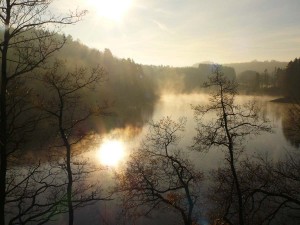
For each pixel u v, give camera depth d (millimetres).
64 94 11430
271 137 39625
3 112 7652
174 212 20438
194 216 18984
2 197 7750
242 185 16828
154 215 20453
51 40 8211
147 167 19562
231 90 16734
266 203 18484
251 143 36625
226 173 19875
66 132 12703
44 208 18359
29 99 10031
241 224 13047
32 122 8797
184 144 37625
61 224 18594
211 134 17484
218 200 18125
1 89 7570
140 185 18188
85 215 20234
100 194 22781
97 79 11680
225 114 16719
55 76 11062
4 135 7645
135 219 18891
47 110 11047
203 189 22625
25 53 8078
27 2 7367
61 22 7812
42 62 8203
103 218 18688
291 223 16328
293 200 11352
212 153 33188
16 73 7707
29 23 7527
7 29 7363
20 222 8867
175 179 22922
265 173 15953
